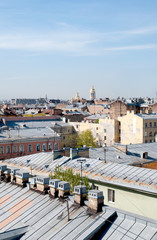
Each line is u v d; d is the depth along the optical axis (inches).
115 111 6348.4
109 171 1503.4
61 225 770.2
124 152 2071.9
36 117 5073.8
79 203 824.3
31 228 797.9
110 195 1419.8
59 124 5142.7
